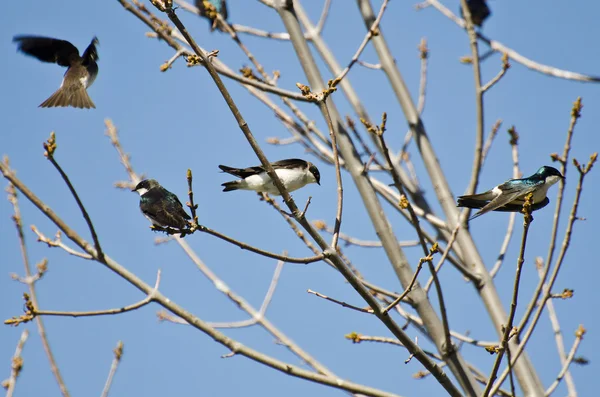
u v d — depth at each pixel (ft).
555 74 41.39
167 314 40.86
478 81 40.60
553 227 32.73
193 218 30.17
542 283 31.94
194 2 46.09
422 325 37.73
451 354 35.42
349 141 41.78
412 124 45.32
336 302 31.96
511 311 29.60
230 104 30.89
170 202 36.01
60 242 31.71
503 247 40.70
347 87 47.06
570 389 36.27
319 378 32.19
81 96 36.94
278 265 41.47
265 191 40.37
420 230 32.60
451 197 42.88
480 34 45.16
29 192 31.30
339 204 32.42
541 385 36.76
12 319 30.22
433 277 33.45
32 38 38.19
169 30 42.09
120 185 43.16
